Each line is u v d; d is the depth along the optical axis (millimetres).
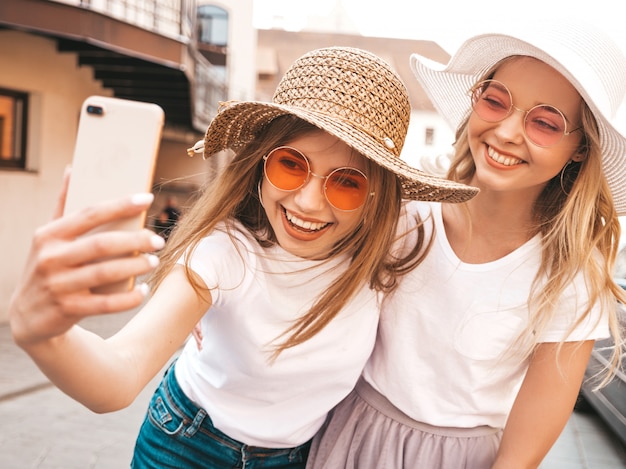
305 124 1312
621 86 1382
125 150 802
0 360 5719
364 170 1348
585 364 1408
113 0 8406
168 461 1552
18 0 6008
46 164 7832
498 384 1497
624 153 1382
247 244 1391
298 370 1425
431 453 1523
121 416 4625
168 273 1262
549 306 1378
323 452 1628
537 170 1377
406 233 1525
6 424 4289
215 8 20734
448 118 1825
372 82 1336
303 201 1313
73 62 8203
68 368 833
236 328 1383
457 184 1285
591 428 4977
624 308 1723
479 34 1406
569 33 1332
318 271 1423
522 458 1405
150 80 8969
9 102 7453
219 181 1424
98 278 696
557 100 1338
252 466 1538
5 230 7293
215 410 1488
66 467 3695
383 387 1562
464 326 1458
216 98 14352
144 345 1045
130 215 701
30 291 714
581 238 1383
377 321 1516
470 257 1506
